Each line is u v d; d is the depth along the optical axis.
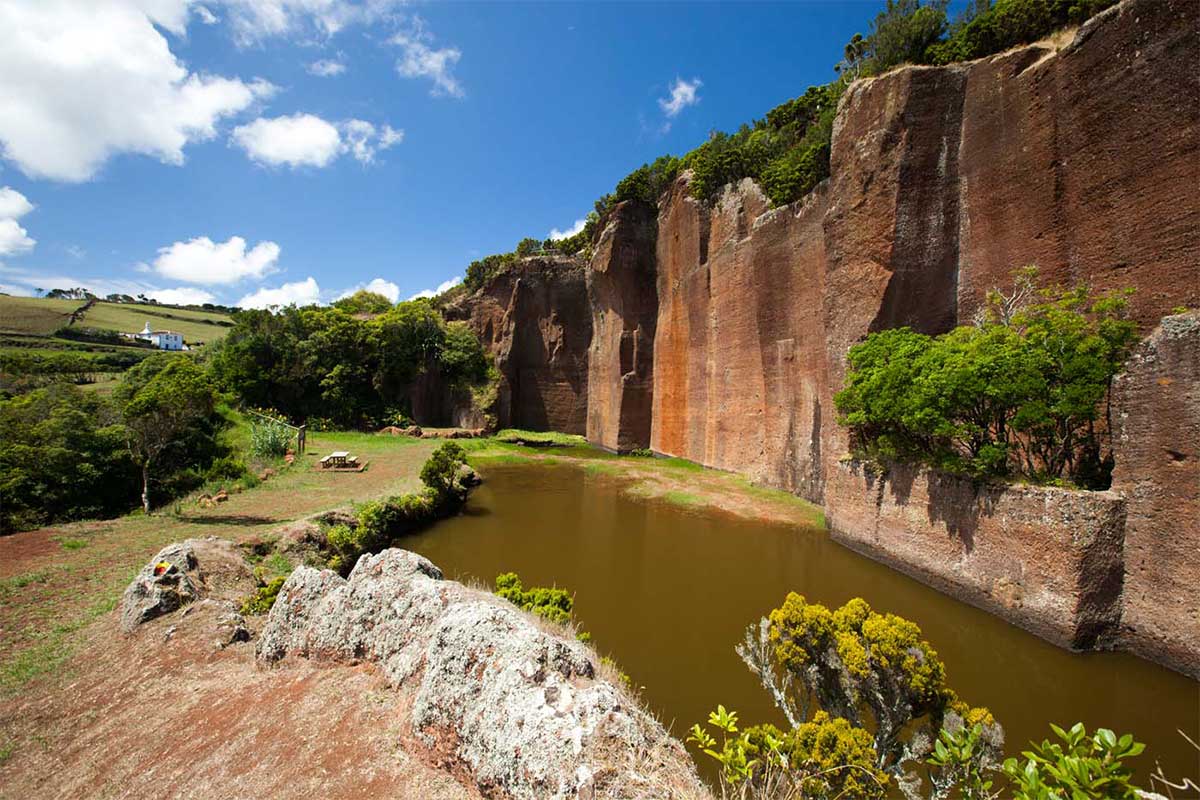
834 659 5.18
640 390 39.25
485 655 5.03
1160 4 10.59
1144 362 9.54
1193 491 8.83
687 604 12.19
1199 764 7.15
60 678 7.35
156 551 12.49
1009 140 13.92
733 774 4.11
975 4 15.91
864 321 16.52
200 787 5.01
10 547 12.80
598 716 4.14
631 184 39.00
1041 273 13.15
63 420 17.97
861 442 16.53
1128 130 11.22
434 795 4.55
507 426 47.50
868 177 16.38
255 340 41.47
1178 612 8.97
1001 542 11.22
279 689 6.49
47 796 5.29
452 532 18.38
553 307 48.41
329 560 13.72
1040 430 11.26
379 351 45.41
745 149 27.88
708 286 31.22
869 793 4.02
